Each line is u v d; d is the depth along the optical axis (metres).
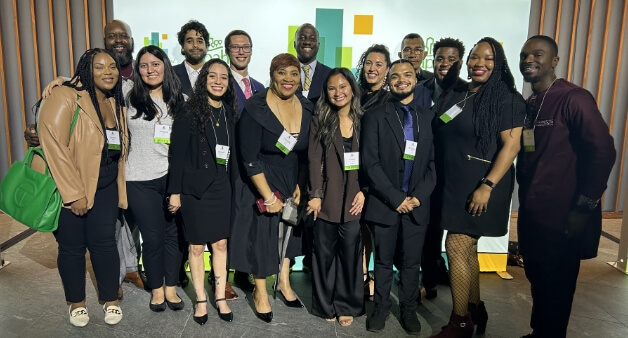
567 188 2.21
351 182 2.63
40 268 3.57
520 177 2.39
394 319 2.90
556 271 2.31
